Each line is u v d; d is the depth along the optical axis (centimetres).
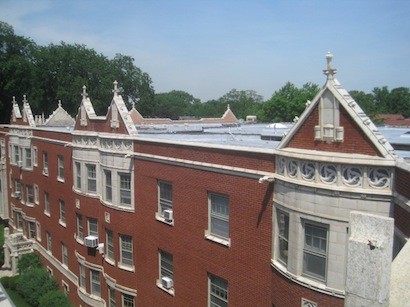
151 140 2088
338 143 1228
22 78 7569
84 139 2695
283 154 1373
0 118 7594
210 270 1800
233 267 1683
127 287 2381
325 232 1286
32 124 3944
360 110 1195
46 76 8431
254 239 1572
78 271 3025
